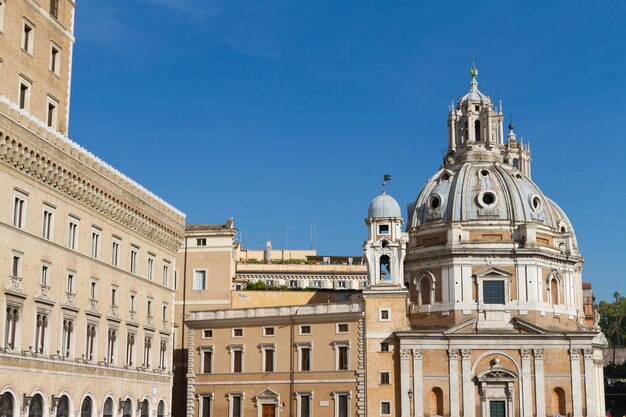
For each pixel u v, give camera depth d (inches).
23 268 2262.6
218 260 4320.9
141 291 3019.2
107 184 2738.7
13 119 2170.3
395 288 3983.8
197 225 4490.7
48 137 2370.8
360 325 3932.1
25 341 2263.8
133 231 2967.5
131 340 2935.5
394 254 4057.6
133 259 2984.7
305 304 4052.7
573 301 4426.7
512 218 4340.6
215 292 4298.7
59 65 2699.3
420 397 3927.2
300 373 3961.6
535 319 4173.2
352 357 3912.4
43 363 2335.1
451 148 4790.8
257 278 5516.7
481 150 4672.7
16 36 2423.7
